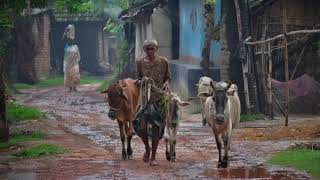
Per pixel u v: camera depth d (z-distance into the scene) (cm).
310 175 1375
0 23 2206
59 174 1477
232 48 2716
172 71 3578
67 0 2417
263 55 2662
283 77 2861
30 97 4053
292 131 2088
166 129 1620
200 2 3150
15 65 4944
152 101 1562
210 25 2805
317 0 2866
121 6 5075
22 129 2397
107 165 1590
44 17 5509
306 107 2712
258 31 2772
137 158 1709
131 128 1703
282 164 1524
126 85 1700
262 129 2242
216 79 2984
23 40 4928
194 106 3019
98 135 2261
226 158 1514
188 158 1680
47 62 5641
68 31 4866
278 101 2700
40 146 1902
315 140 1883
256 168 1489
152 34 3834
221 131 1509
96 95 4188
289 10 2862
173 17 3825
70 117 2925
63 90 4672
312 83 2716
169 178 1392
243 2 2700
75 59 4594
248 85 2664
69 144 2022
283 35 2312
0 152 1861
